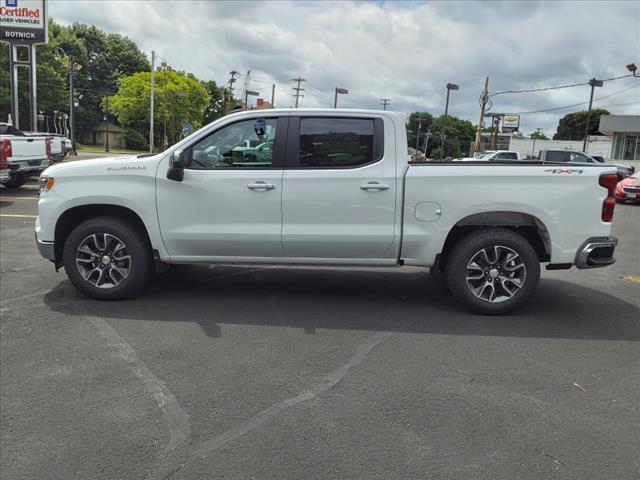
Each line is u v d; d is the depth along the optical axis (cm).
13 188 1573
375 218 527
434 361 423
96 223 551
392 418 335
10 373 396
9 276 662
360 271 721
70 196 548
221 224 539
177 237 545
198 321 509
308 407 348
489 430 323
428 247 530
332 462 290
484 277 536
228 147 541
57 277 659
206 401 356
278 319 518
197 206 539
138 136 8525
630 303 600
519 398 364
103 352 434
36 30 2538
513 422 332
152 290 609
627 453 301
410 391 371
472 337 477
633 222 1362
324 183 525
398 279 681
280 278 674
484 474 281
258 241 538
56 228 561
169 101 7531
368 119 530
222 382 383
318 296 598
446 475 280
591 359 433
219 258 552
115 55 9719
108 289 561
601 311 565
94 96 8744
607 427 328
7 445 306
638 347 462
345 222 529
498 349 450
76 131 8531
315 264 550
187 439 312
